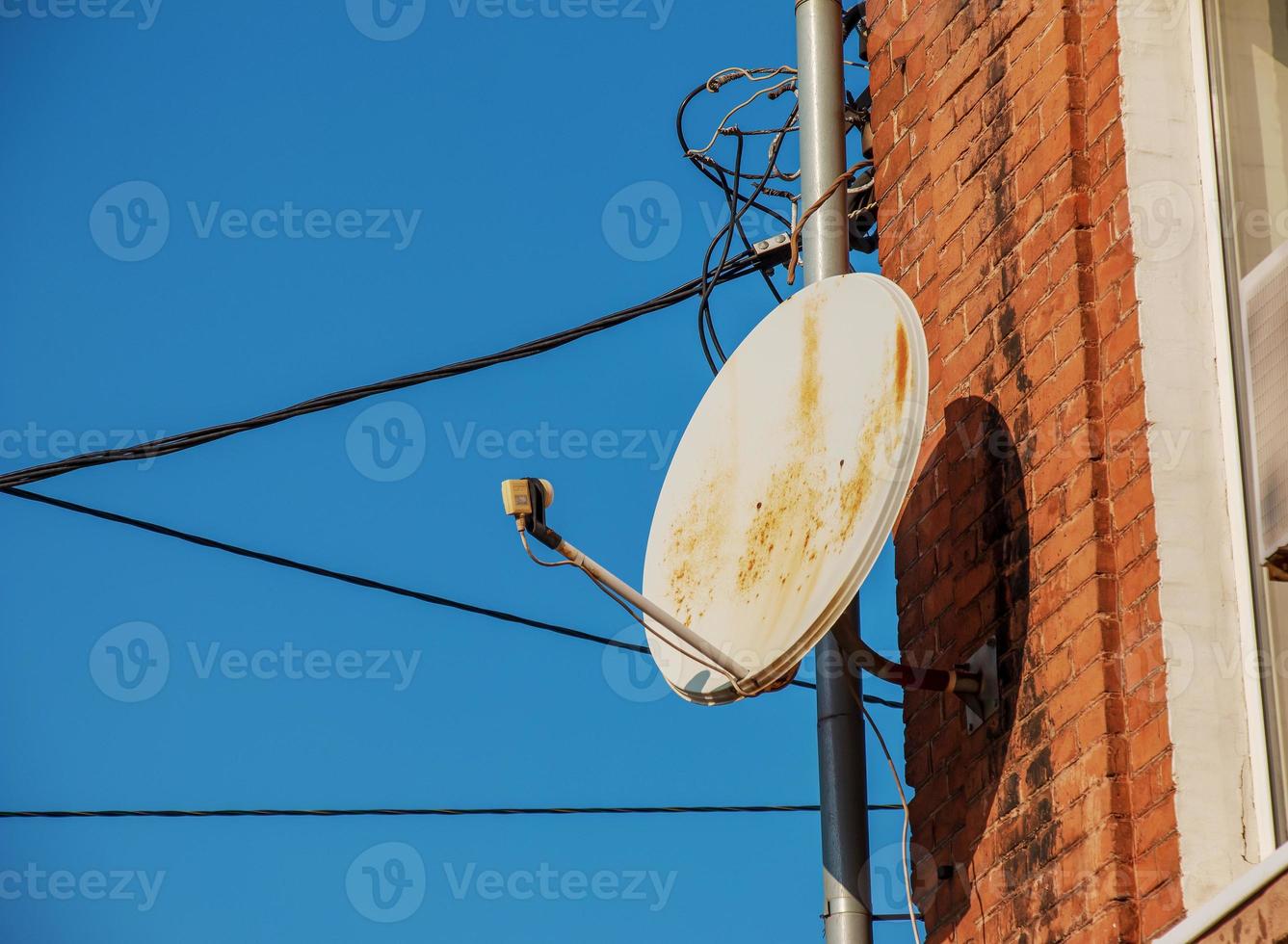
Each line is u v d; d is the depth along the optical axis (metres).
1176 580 6.50
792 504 7.41
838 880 7.89
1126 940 6.25
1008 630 7.29
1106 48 7.31
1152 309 6.87
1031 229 7.54
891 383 7.02
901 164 8.88
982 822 7.23
